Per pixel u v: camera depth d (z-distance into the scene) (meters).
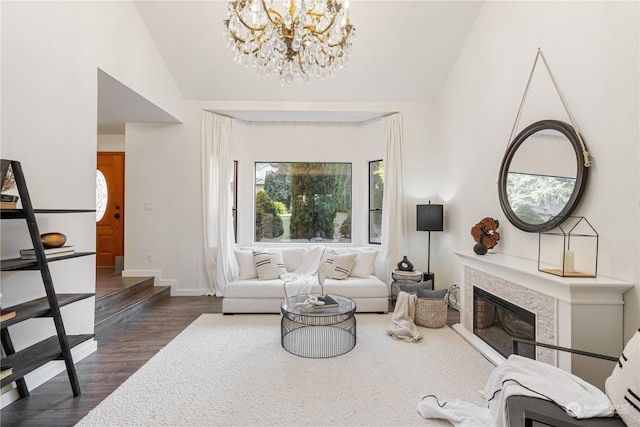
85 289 2.64
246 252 4.23
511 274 2.47
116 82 3.09
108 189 5.48
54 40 2.32
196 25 3.59
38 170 2.22
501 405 1.54
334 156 5.05
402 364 2.53
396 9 3.50
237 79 4.23
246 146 5.01
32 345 2.18
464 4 3.43
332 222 5.12
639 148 1.79
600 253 2.03
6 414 1.89
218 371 2.41
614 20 1.94
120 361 2.57
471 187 3.68
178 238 4.59
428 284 3.73
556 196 2.37
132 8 3.30
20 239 2.13
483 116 3.43
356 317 3.67
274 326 3.38
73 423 1.82
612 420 1.30
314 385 2.22
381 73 4.16
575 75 2.23
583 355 1.71
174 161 4.57
